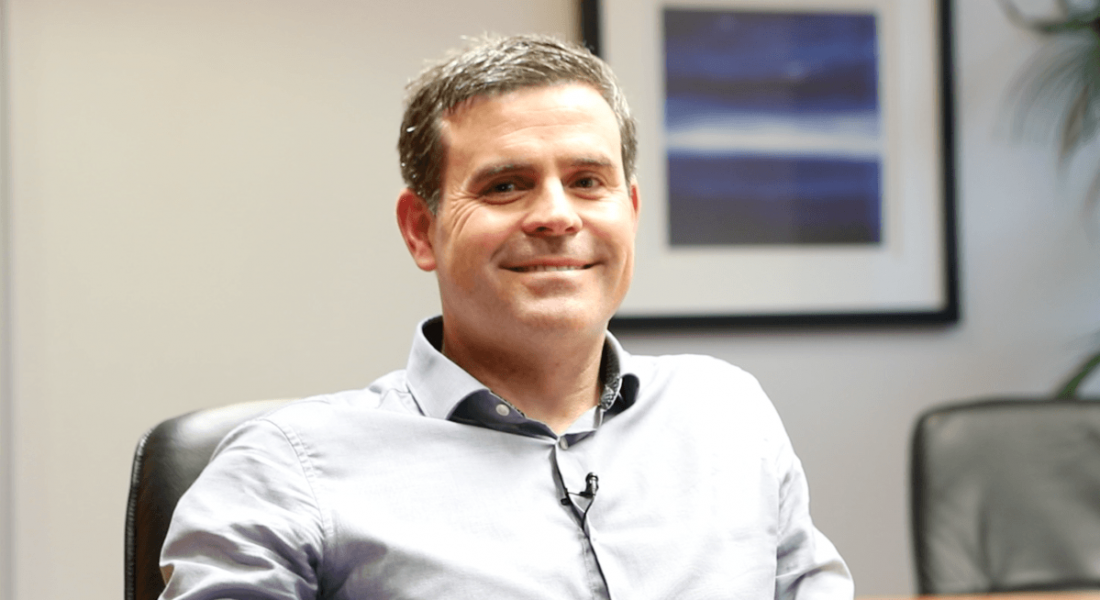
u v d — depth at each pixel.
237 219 2.84
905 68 3.11
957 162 3.16
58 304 2.75
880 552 3.09
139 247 2.79
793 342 3.06
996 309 3.20
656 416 1.57
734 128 3.01
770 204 3.03
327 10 2.89
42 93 2.75
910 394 3.13
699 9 3.00
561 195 1.41
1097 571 2.13
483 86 1.43
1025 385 3.20
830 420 3.08
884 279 3.09
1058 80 3.18
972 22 3.20
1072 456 2.22
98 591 2.74
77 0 2.77
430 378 1.50
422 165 1.50
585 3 2.92
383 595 1.32
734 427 1.61
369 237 2.91
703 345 3.01
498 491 1.40
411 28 2.93
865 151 3.09
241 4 2.85
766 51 3.04
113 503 2.76
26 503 2.72
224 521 1.30
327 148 2.89
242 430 1.43
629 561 1.40
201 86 2.83
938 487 2.19
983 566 2.13
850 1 3.09
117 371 2.77
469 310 1.46
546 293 1.41
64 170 2.75
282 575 1.28
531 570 1.35
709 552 1.44
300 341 2.86
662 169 2.96
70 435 2.75
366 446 1.41
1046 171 3.21
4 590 2.69
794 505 1.60
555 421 1.54
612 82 1.53
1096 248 3.23
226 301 2.83
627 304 2.94
